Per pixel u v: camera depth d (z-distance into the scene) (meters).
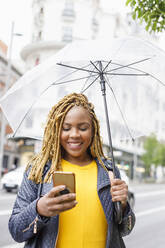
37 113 2.03
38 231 1.35
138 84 2.35
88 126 1.49
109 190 1.43
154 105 2.56
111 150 1.69
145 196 16.58
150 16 2.30
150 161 38.38
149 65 2.12
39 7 30.38
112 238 1.41
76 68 2.03
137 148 39.88
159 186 30.31
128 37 1.94
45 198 1.21
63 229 1.35
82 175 1.47
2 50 27.91
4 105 1.90
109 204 1.40
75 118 1.46
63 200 1.18
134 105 2.42
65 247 1.34
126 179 6.70
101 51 1.80
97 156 1.53
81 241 1.35
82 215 1.38
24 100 1.97
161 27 2.31
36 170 1.43
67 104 1.51
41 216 1.26
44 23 30.14
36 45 27.95
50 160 1.49
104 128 2.29
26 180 1.45
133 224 1.45
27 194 1.41
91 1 31.20
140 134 2.47
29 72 1.92
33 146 28.91
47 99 2.06
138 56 1.90
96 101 2.28
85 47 1.83
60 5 30.27
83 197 1.40
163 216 9.34
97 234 1.38
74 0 30.50
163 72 2.08
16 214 1.35
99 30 32.28
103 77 2.04
